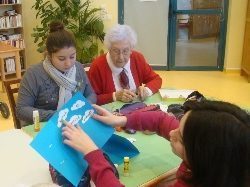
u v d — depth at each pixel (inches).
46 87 73.0
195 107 29.8
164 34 214.8
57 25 71.3
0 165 49.6
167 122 49.8
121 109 71.0
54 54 69.7
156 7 209.6
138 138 58.3
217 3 207.3
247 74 197.5
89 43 207.8
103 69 86.2
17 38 205.5
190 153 28.3
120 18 210.8
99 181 37.2
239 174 26.9
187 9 209.8
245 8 199.8
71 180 37.8
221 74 210.8
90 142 39.5
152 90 84.5
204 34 215.0
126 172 47.3
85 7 205.2
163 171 48.0
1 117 143.3
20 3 201.0
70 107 40.6
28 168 48.8
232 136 26.5
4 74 184.2
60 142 38.6
